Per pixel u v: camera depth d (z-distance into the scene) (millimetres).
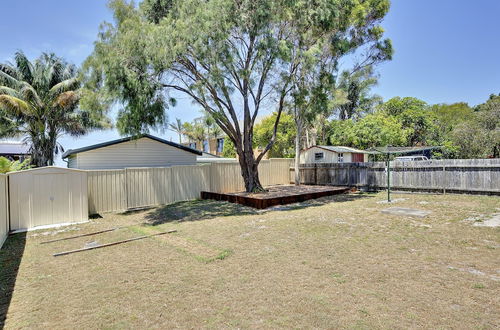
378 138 19141
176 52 7820
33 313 3057
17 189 7531
